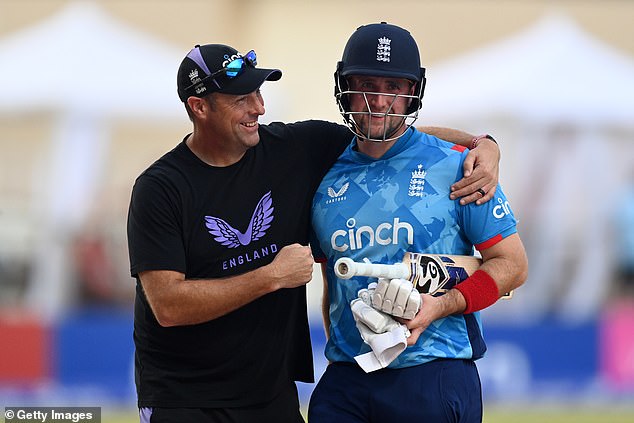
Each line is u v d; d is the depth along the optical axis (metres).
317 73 62.28
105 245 42.28
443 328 16.28
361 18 62.88
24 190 51.28
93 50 44.47
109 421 32.97
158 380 17.03
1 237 42.16
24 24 57.66
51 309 41.78
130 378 37.28
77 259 42.09
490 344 39.22
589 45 47.88
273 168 17.00
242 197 16.81
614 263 46.16
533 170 46.69
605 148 47.25
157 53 45.44
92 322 37.19
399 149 16.48
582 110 46.75
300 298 17.61
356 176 16.66
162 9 61.91
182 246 16.61
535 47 47.97
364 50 15.91
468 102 46.59
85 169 44.34
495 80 46.84
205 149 16.83
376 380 16.33
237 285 16.03
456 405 16.19
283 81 61.97
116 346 37.28
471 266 16.23
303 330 17.67
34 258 42.28
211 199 16.72
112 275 42.16
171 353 16.94
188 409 16.92
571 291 45.81
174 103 44.88
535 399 39.38
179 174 16.70
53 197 44.12
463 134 17.45
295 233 17.05
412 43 16.17
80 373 37.00
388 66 15.82
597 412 36.38
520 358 39.50
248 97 16.48
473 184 16.00
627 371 40.44
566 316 44.28
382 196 16.33
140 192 16.64
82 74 44.03
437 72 49.41
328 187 16.86
